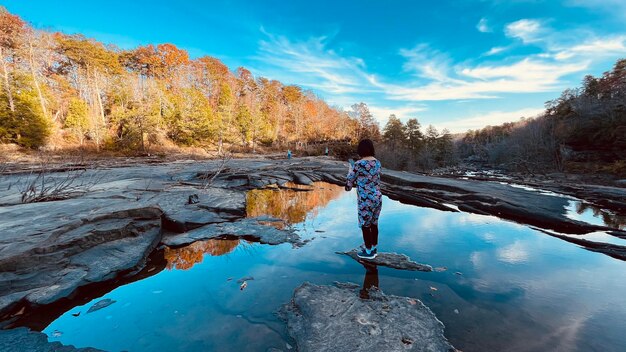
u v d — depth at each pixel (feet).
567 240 15.46
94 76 151.33
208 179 37.96
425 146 207.82
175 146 147.95
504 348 6.54
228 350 6.70
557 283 10.19
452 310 8.31
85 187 24.82
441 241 15.34
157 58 217.36
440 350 6.45
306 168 59.16
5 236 11.46
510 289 9.71
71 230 12.81
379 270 11.44
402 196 30.19
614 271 11.31
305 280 10.59
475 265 11.96
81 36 157.89
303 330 7.36
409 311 8.14
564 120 135.74
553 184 48.19
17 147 96.84
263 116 238.07
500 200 24.17
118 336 7.35
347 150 195.00
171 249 14.46
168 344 6.96
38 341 7.06
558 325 7.50
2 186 28.19
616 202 26.23
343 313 8.07
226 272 11.43
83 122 114.93
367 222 12.23
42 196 19.84
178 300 9.18
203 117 159.63
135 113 129.70
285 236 16.10
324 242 15.17
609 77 150.51
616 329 7.30
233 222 18.84
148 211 16.19
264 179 43.06
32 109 102.53
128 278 10.98
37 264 10.33
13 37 123.13
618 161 97.40
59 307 8.91
